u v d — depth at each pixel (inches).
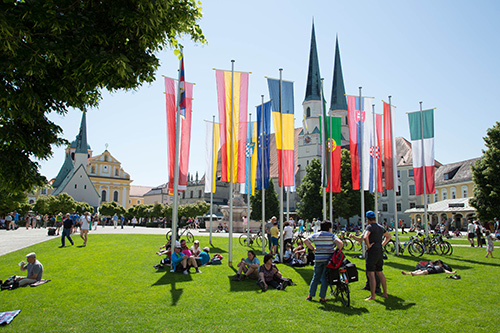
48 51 251.8
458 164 2797.7
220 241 1118.4
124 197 4458.7
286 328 286.5
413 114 896.3
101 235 1280.8
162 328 288.5
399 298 381.4
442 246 836.6
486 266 626.5
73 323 303.9
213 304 358.3
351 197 2230.6
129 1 278.7
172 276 507.5
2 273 564.1
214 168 989.2
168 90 622.5
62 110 342.0
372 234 377.7
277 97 668.1
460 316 317.4
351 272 354.6
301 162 3440.0
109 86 324.5
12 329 291.3
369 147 757.3
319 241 367.9
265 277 441.1
